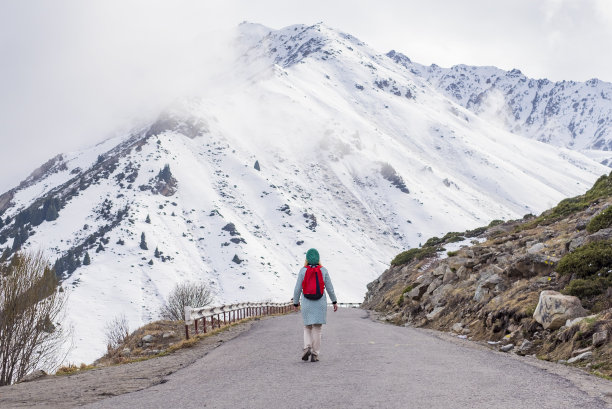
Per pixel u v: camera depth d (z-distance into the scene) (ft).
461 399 19.80
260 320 93.61
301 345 41.65
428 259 148.36
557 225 88.79
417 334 54.49
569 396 20.36
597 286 42.60
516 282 57.88
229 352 39.83
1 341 48.73
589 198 111.04
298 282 31.81
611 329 33.27
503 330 47.80
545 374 26.30
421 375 25.71
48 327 51.90
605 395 20.61
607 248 47.24
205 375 28.17
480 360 31.94
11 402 22.71
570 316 39.22
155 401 21.20
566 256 51.39
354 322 76.38
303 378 25.41
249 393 22.02
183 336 67.10
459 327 58.39
